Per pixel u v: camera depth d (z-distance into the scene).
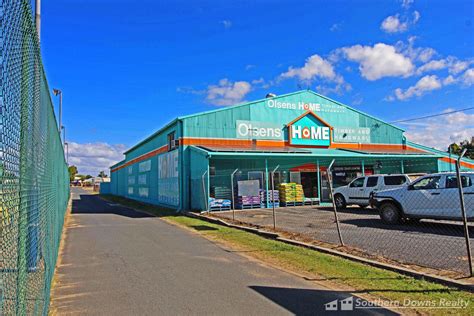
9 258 2.44
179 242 10.96
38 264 4.03
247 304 5.39
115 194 53.25
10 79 2.29
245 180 22.78
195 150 21.41
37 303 3.98
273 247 9.84
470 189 11.20
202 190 20.20
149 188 30.83
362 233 11.20
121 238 11.90
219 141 23.45
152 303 5.47
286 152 22.14
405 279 6.49
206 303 5.44
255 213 18.20
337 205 20.05
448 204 11.56
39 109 4.06
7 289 2.42
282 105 25.91
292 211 18.89
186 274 7.15
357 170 27.50
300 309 5.16
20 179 2.78
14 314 2.63
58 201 9.67
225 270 7.44
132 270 7.53
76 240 11.62
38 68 3.89
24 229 3.06
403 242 9.62
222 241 11.06
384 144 29.52
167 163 25.34
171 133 24.73
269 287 6.21
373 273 6.96
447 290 5.82
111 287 6.32
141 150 34.50
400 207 12.80
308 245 9.80
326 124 27.22
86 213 22.34
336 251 8.90
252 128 24.69
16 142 2.56
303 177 26.05
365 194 18.70
